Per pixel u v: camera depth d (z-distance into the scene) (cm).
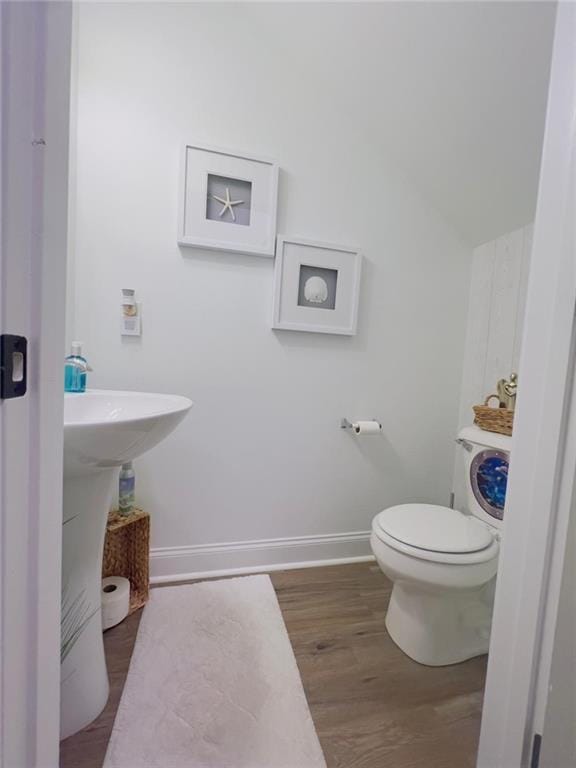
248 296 144
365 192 155
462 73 112
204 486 147
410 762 83
